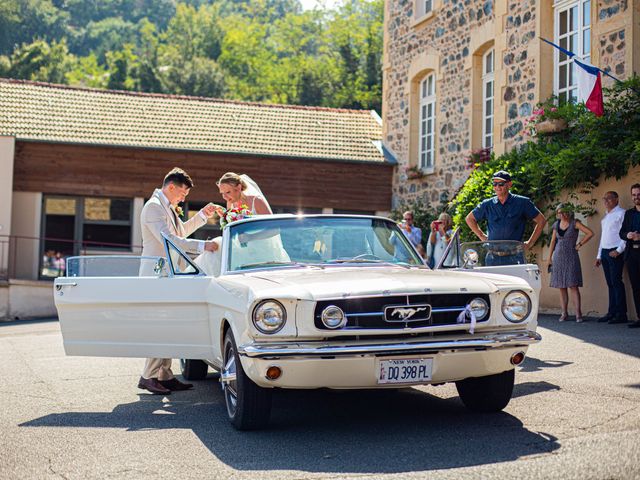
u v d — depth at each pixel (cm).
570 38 1380
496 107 1552
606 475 384
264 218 635
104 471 434
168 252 601
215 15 7975
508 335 504
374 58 5419
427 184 1980
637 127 1145
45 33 8762
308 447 476
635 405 547
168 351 595
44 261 2078
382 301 486
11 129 2062
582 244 1122
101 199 2123
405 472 410
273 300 480
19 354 1023
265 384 487
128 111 2272
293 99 5669
